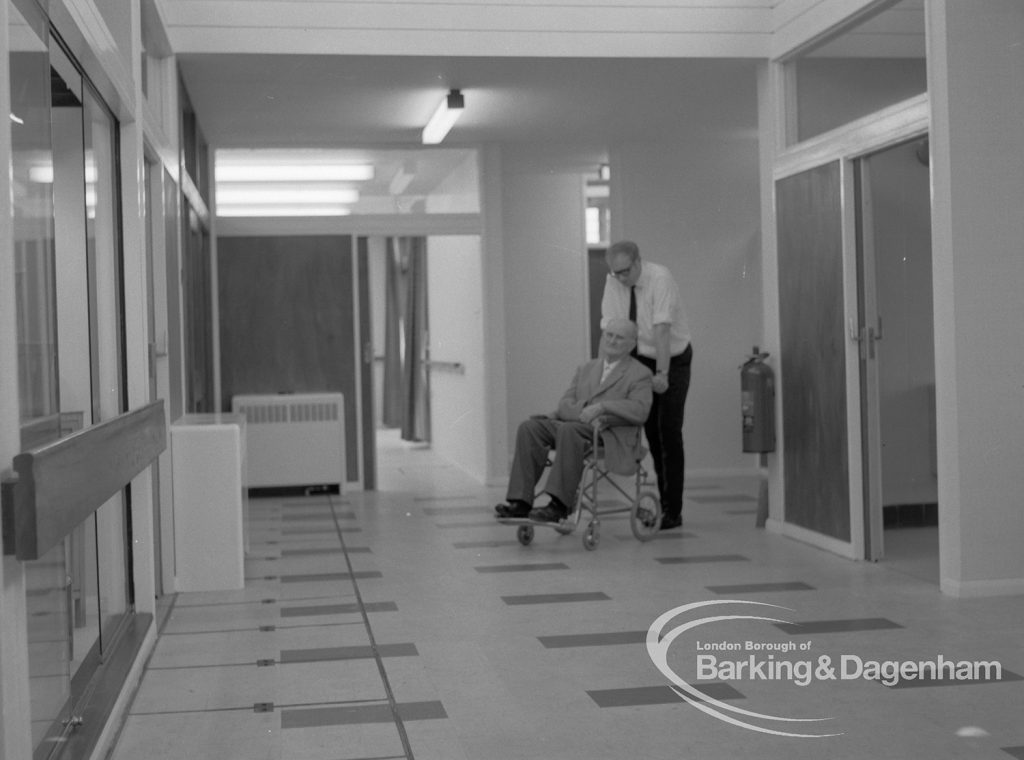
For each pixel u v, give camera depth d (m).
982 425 4.93
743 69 7.06
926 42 5.01
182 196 6.49
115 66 3.94
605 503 8.26
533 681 3.82
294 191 9.15
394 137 9.00
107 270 4.23
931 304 6.17
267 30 6.39
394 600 5.14
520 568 5.83
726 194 9.52
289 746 3.21
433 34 6.57
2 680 2.05
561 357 9.83
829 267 6.09
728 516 7.45
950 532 4.98
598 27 6.70
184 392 6.25
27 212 2.65
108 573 4.09
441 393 11.81
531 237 9.75
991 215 4.91
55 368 3.06
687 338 6.93
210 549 5.39
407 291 13.71
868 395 5.88
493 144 9.35
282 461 8.97
